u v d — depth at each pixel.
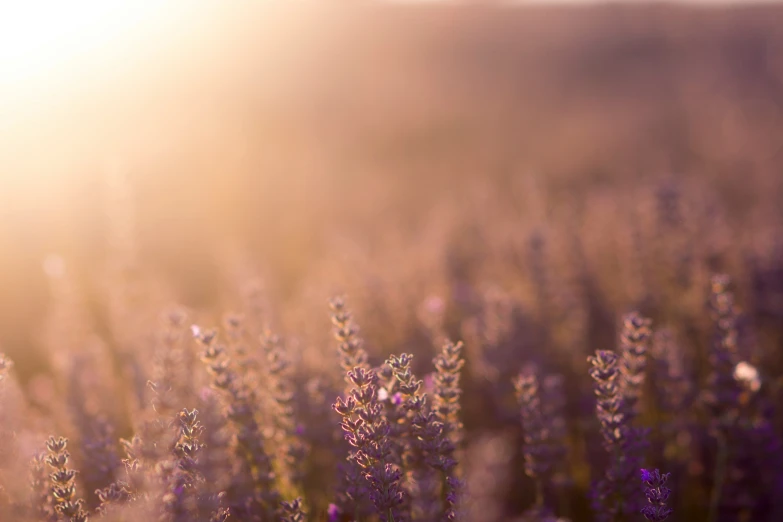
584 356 5.17
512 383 4.46
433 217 9.18
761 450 3.41
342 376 3.50
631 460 2.59
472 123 18.72
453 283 6.07
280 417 3.01
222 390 2.78
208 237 8.94
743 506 3.58
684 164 13.40
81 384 4.53
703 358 4.82
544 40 32.66
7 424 2.76
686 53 31.08
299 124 17.53
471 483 2.21
